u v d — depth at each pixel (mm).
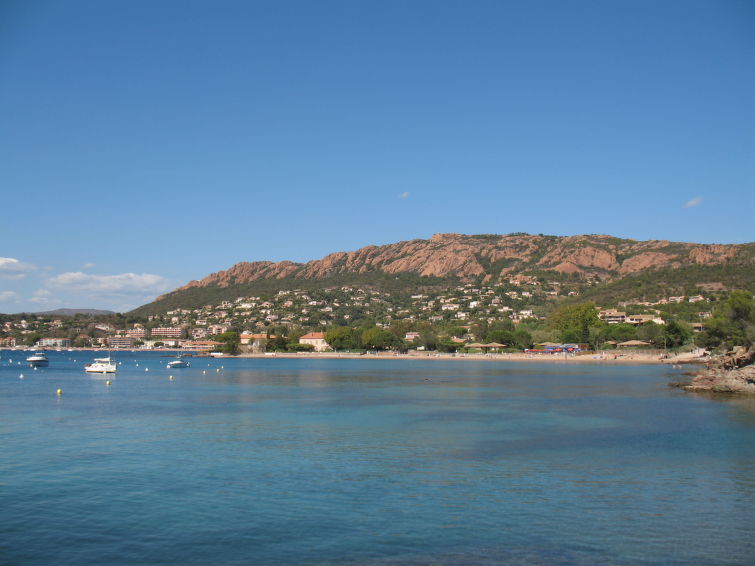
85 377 144875
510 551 25469
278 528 28281
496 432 53906
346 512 30484
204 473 38500
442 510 30703
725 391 87188
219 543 26547
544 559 24656
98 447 47375
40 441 50156
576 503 31734
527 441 49219
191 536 27375
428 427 57062
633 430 54094
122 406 76875
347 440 50156
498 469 39250
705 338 145500
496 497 32844
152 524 28922
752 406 70500
